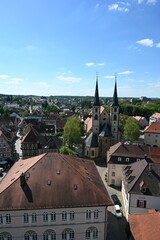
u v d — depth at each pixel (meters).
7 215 30.95
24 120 142.00
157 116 170.62
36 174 34.50
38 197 31.62
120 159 57.12
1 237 31.67
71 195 32.41
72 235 33.12
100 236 33.66
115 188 56.66
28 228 31.77
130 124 99.56
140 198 39.59
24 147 80.69
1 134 79.06
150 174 41.66
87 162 46.62
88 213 32.59
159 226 29.27
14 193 31.78
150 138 100.00
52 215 31.80
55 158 38.09
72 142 85.69
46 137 83.88
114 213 44.47
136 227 31.56
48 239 32.72
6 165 74.38
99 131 90.38
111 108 89.44
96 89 88.19
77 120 103.94
